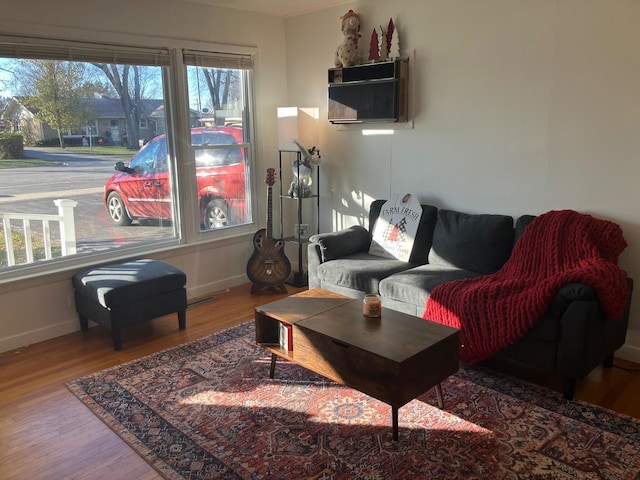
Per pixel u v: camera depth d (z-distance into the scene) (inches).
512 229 131.5
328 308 108.8
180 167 164.7
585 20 117.3
